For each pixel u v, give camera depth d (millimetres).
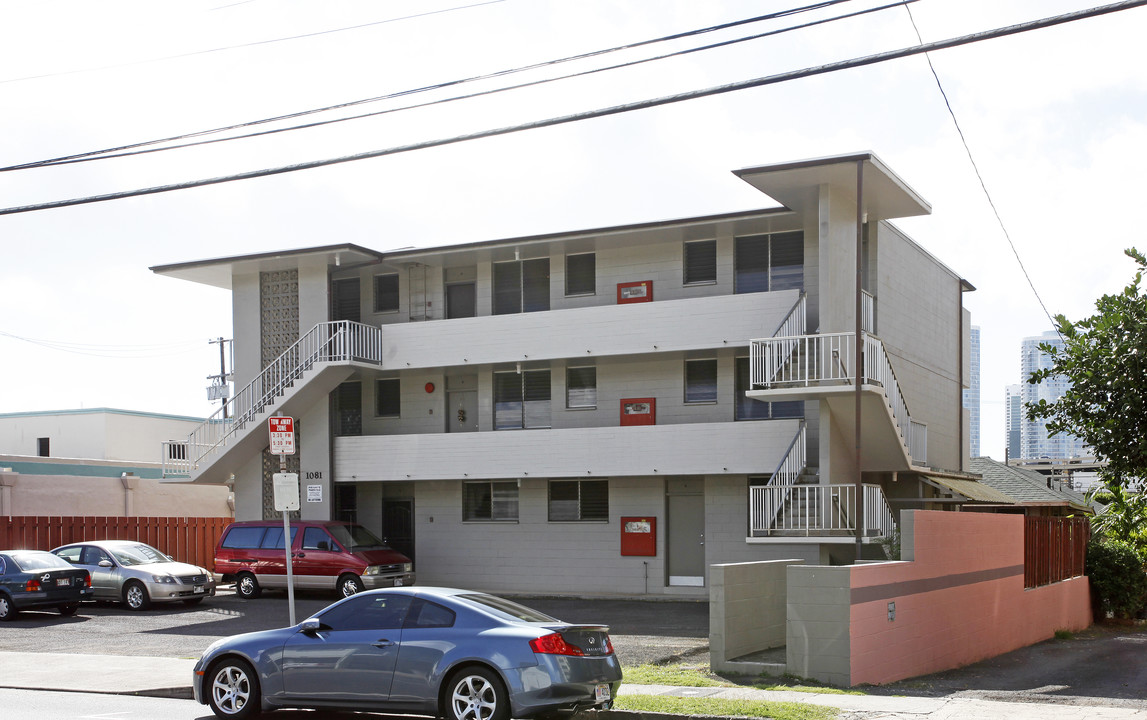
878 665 13805
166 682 14336
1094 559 23969
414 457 28125
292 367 29562
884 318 25078
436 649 10719
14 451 44188
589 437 26234
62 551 25234
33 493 31406
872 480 25594
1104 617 24344
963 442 32219
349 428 30812
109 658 16703
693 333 25031
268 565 25922
